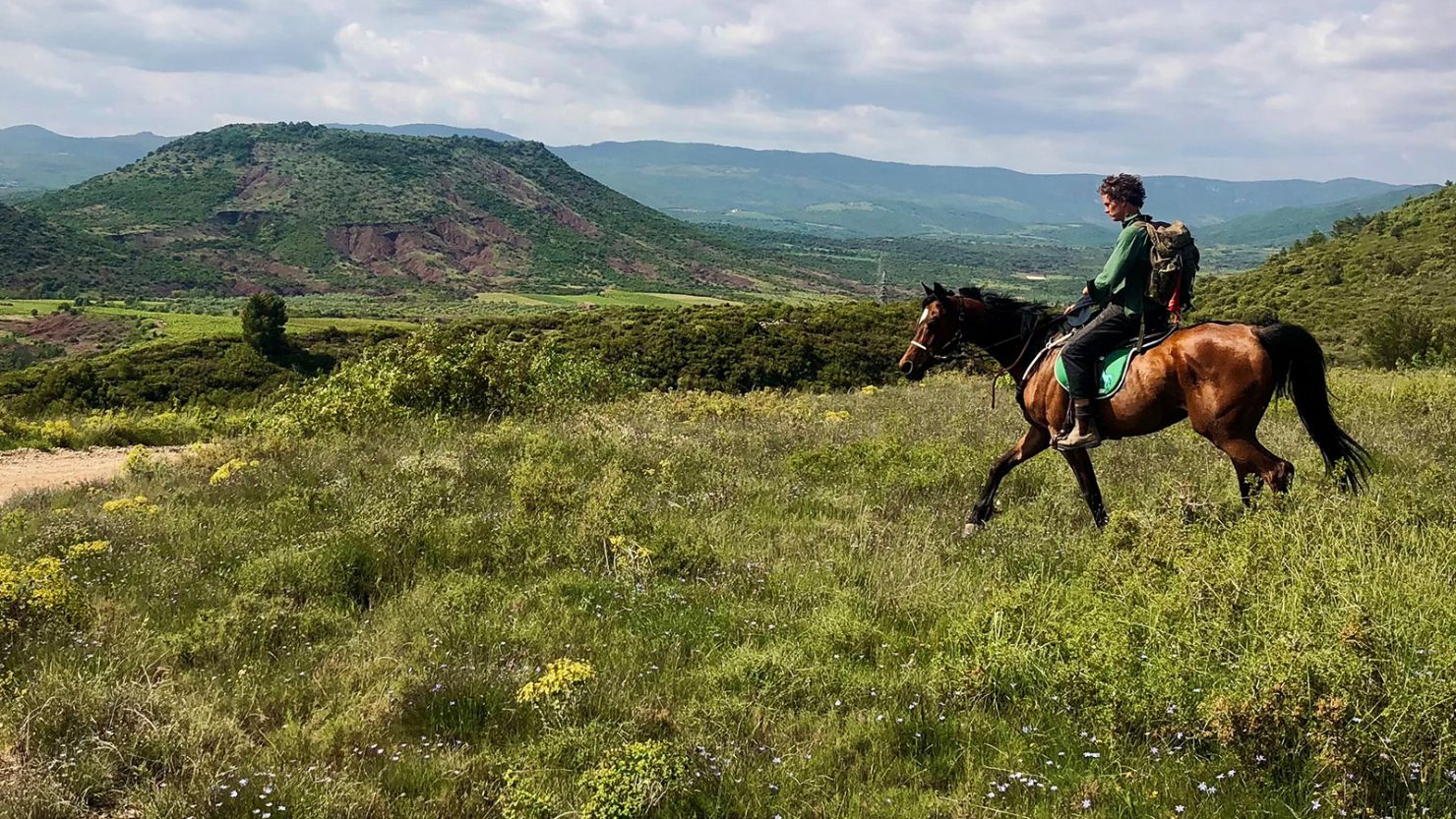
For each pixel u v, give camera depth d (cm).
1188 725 420
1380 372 2505
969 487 934
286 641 572
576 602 630
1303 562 525
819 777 415
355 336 6500
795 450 1148
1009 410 1486
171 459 1467
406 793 412
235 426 2022
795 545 751
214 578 694
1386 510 627
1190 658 450
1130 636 477
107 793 413
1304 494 669
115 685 481
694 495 916
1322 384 677
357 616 630
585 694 480
